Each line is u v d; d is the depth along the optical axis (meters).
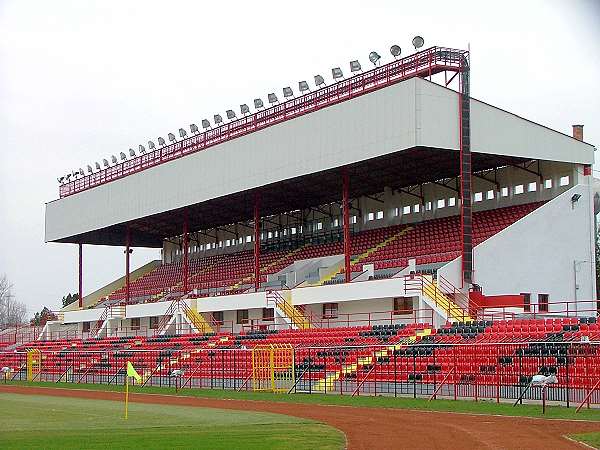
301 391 45.22
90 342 75.56
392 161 56.78
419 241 61.28
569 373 35.66
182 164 70.62
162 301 75.19
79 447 22.38
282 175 59.66
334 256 66.69
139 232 91.69
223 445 22.56
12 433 26.48
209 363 55.88
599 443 22.52
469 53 52.22
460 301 50.00
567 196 54.84
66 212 87.50
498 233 52.00
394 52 54.41
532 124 53.91
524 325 43.66
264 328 64.81
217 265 84.06
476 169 60.88
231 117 67.19
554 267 53.78
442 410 32.88
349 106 54.53
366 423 28.84
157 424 29.47
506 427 26.61
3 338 94.00
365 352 46.47
